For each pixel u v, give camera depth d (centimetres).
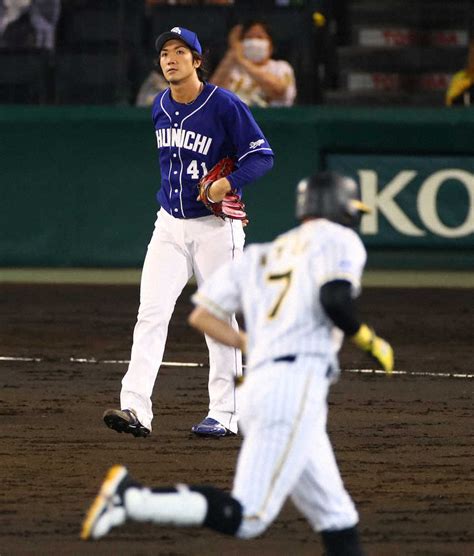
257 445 1650
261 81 5641
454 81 5834
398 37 6284
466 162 5434
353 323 1656
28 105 5447
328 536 1756
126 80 5772
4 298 4947
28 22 5931
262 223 5428
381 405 3284
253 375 1691
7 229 5469
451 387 3544
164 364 3828
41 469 2580
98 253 5466
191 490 1614
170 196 2844
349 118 5394
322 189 1762
